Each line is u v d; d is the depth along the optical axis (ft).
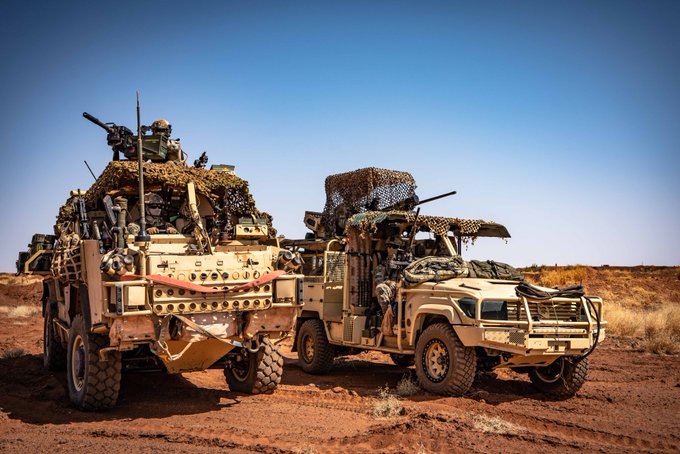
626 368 36.22
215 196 29.30
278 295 25.26
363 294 34.47
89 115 26.32
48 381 30.35
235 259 24.61
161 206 28.45
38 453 18.02
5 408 24.43
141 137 26.05
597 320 27.43
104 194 27.22
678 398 27.43
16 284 115.55
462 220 33.53
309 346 36.50
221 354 25.16
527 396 28.40
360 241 34.73
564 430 21.57
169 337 23.07
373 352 45.57
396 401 24.64
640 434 20.92
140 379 31.09
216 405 25.44
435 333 27.25
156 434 20.17
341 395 27.55
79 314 25.95
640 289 92.84
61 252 27.96
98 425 21.80
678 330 50.11
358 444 19.24
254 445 18.92
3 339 48.11
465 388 26.21
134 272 22.56
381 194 37.93
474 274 30.17
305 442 19.47
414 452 18.20
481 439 19.56
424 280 29.01
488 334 24.88
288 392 28.27
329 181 40.83
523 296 26.00
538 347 25.44
